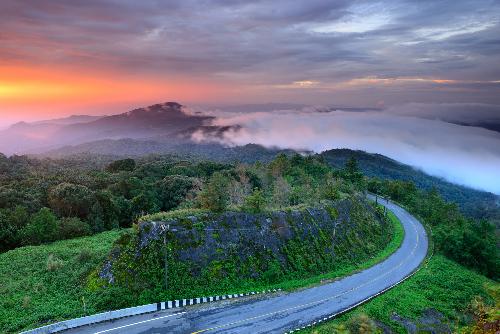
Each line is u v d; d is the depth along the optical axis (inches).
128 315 1545.3
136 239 1815.9
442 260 2625.5
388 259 2539.4
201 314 1608.0
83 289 1684.3
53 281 1765.5
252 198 2230.6
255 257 2006.6
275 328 1544.0
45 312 1505.9
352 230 2672.2
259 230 2124.8
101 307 1551.4
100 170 5364.2
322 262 2215.8
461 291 2097.7
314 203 2632.9
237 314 1632.6
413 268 2394.2
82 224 2763.3
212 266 1863.9
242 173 3474.4
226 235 2006.6
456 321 1784.0
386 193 4670.3
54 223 2576.3
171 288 1706.4
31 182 3850.9
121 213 3253.0
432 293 2020.2
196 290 1743.4
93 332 1423.5
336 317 1653.5
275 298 1807.3
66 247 2279.8
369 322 1603.1
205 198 2117.4
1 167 4832.7
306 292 1900.8
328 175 3496.6
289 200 2741.1
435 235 3026.6
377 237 2861.7
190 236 1904.5
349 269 2257.6
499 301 976.3
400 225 3412.9
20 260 2017.7
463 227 3208.7
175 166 5123.0
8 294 1653.5
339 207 2763.3
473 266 2755.9
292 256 2123.5
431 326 1692.9
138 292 1644.9
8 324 1425.9
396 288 2028.8
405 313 1760.6
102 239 2491.4
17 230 2544.3
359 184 3959.2
